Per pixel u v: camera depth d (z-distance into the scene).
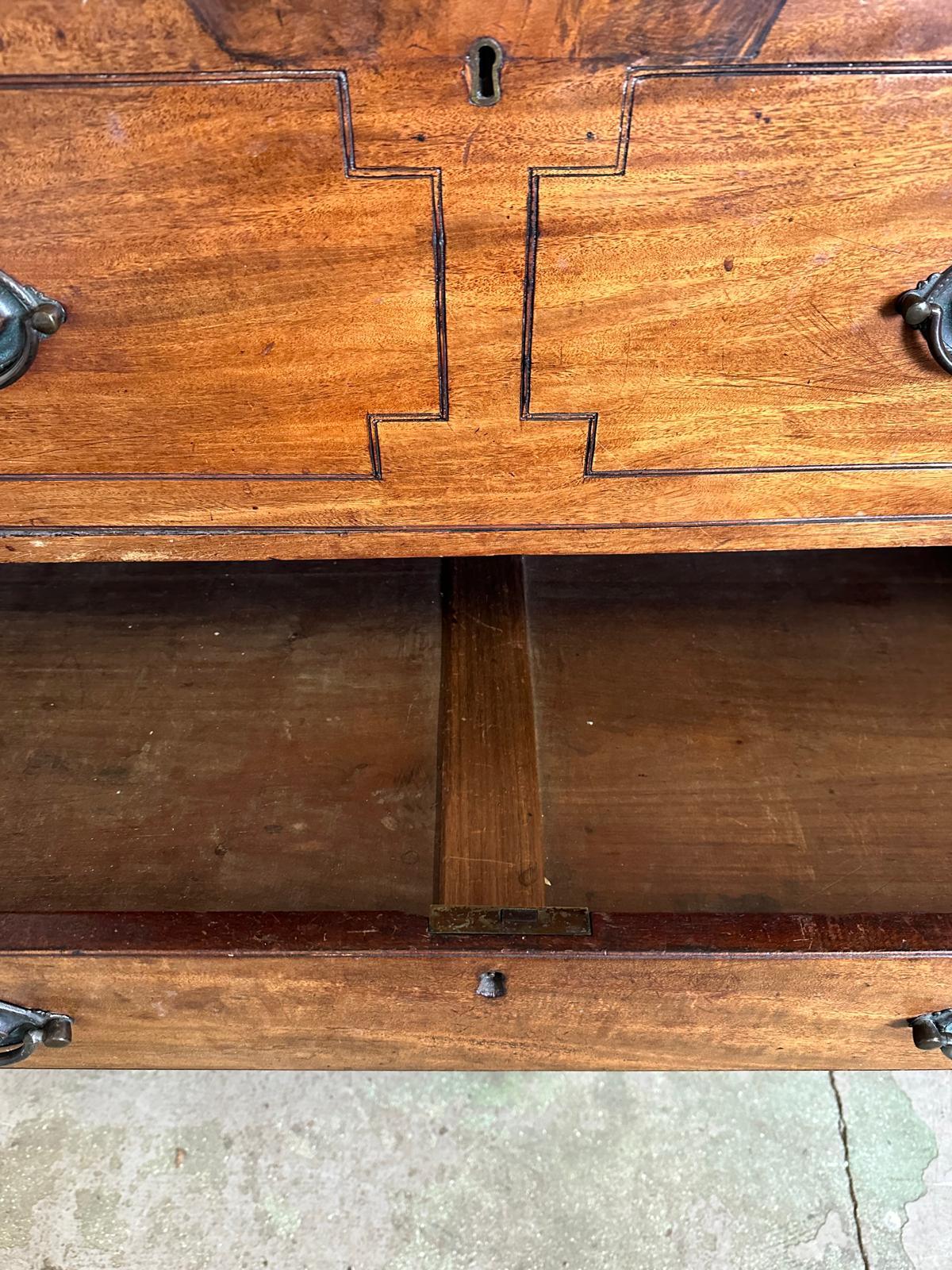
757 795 0.63
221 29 0.37
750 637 0.75
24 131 0.40
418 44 0.38
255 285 0.45
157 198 0.42
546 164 0.41
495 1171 0.65
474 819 0.55
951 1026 0.52
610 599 0.79
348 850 0.59
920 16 0.38
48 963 0.48
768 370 0.49
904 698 0.70
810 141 0.41
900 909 0.56
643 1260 0.61
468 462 0.53
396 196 0.42
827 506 0.56
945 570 0.83
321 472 0.53
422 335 0.47
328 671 0.72
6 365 0.46
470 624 0.68
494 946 0.48
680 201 0.43
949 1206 0.64
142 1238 0.62
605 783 0.63
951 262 0.45
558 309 0.46
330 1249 0.61
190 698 0.70
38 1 0.36
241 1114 0.68
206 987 0.50
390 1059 0.58
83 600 0.79
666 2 0.37
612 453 0.52
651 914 0.49
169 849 0.59
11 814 0.62
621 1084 0.69
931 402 0.51
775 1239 0.62
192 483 0.53
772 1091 0.69
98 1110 0.68
